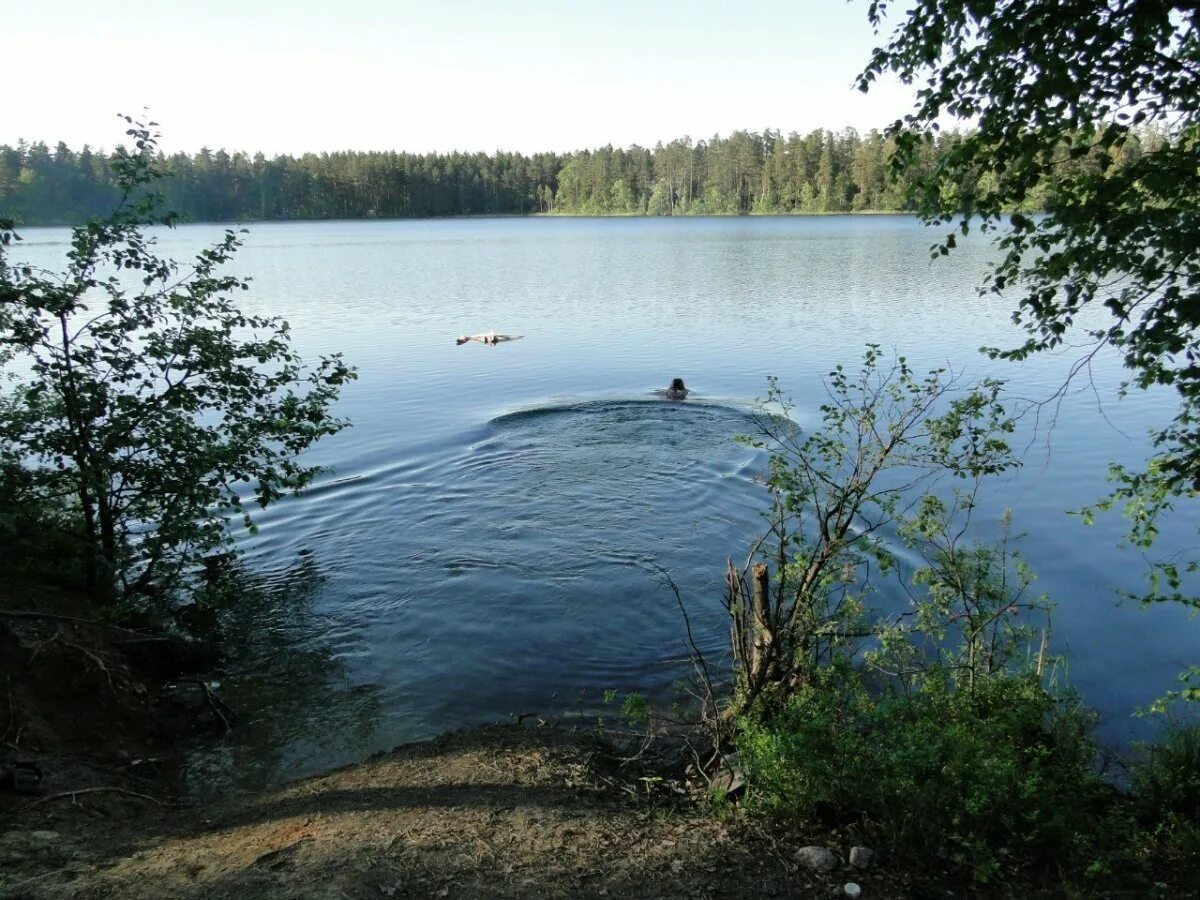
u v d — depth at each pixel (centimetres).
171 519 959
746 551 1141
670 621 958
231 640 933
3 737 627
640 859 489
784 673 653
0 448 918
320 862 471
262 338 2759
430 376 2295
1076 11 491
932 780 518
